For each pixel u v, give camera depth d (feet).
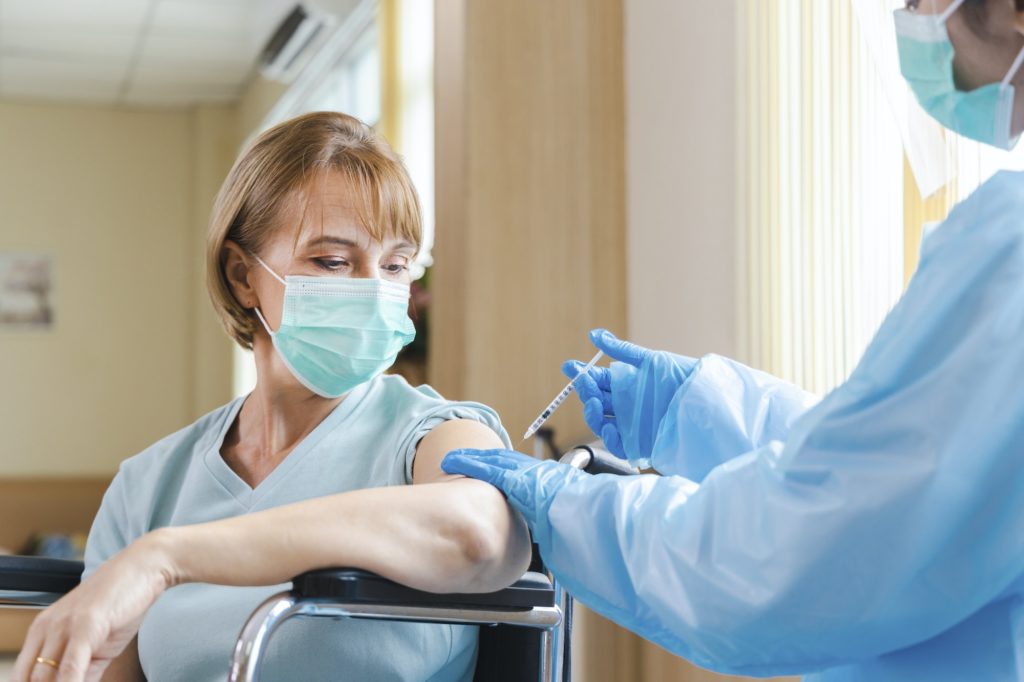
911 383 3.24
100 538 4.87
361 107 20.70
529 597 3.62
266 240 4.57
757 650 3.40
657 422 4.73
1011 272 3.20
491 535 3.56
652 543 3.55
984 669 3.44
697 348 9.82
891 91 3.83
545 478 3.86
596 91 10.95
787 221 8.67
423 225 4.71
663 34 10.45
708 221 9.74
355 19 18.86
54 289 28.30
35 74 26.14
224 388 28.22
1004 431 3.14
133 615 3.11
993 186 3.33
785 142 8.73
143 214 28.84
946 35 3.37
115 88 27.22
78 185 28.53
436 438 4.35
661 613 3.53
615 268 10.86
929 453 3.18
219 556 3.24
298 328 4.45
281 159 4.52
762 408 4.44
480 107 10.63
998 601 3.43
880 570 3.20
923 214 7.50
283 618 3.22
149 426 28.63
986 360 3.18
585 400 4.96
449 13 10.88
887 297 7.72
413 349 12.78
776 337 8.68
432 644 4.29
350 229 4.47
